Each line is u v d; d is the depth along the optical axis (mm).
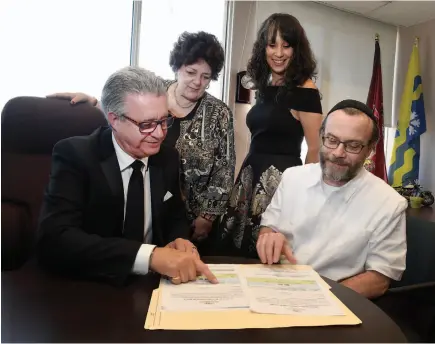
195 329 669
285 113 1617
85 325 671
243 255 1683
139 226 1000
